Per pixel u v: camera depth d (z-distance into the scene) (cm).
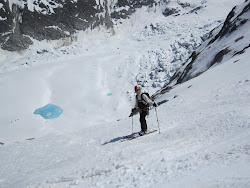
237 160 321
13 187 592
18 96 5372
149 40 9175
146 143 694
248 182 238
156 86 5825
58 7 10231
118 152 657
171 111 1280
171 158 447
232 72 1744
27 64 7994
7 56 8794
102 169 479
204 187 267
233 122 605
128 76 6488
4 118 4609
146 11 11469
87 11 10638
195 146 502
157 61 7088
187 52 7100
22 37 9281
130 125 1312
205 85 1709
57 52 8769
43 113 4841
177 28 9425
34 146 1452
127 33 10488
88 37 10175
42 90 5741
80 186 446
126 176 416
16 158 1220
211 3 10719
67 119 4688
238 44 2742
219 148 411
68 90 5788
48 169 765
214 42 3628
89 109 5075
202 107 1102
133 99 5438
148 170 411
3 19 9200
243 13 3388
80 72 6706
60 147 1269
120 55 7881
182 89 2125
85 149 999
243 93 1089
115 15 11300
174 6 11138
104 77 6556
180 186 296
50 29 9825
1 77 6350
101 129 1517
